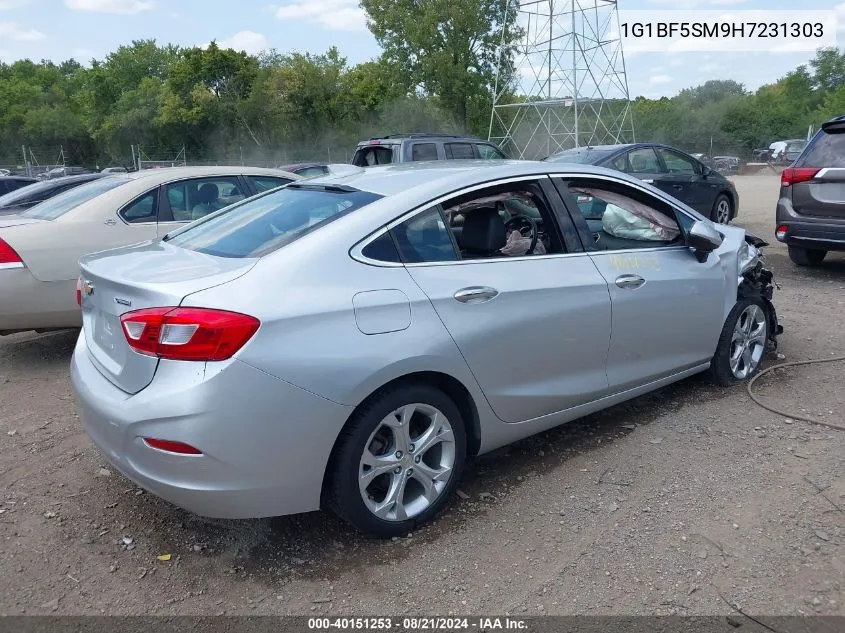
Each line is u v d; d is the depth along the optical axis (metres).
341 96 48.22
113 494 3.57
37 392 5.08
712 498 3.40
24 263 5.32
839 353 5.45
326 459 2.85
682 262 4.27
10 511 3.39
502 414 3.46
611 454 3.88
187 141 51.75
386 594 2.79
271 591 2.81
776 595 2.72
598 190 4.09
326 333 2.80
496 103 32.91
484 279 3.33
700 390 4.75
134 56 68.00
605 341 3.82
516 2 32.16
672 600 2.71
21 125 66.12
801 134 47.28
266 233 3.22
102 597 2.78
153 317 2.70
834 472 3.62
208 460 2.64
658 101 61.88
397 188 3.38
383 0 35.00
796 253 8.87
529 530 3.19
